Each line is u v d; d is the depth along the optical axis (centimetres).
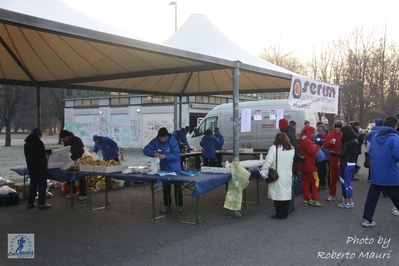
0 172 1437
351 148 771
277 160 684
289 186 690
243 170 695
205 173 710
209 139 1167
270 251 518
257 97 3038
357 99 3169
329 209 775
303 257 494
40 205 792
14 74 884
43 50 769
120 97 2705
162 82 1148
